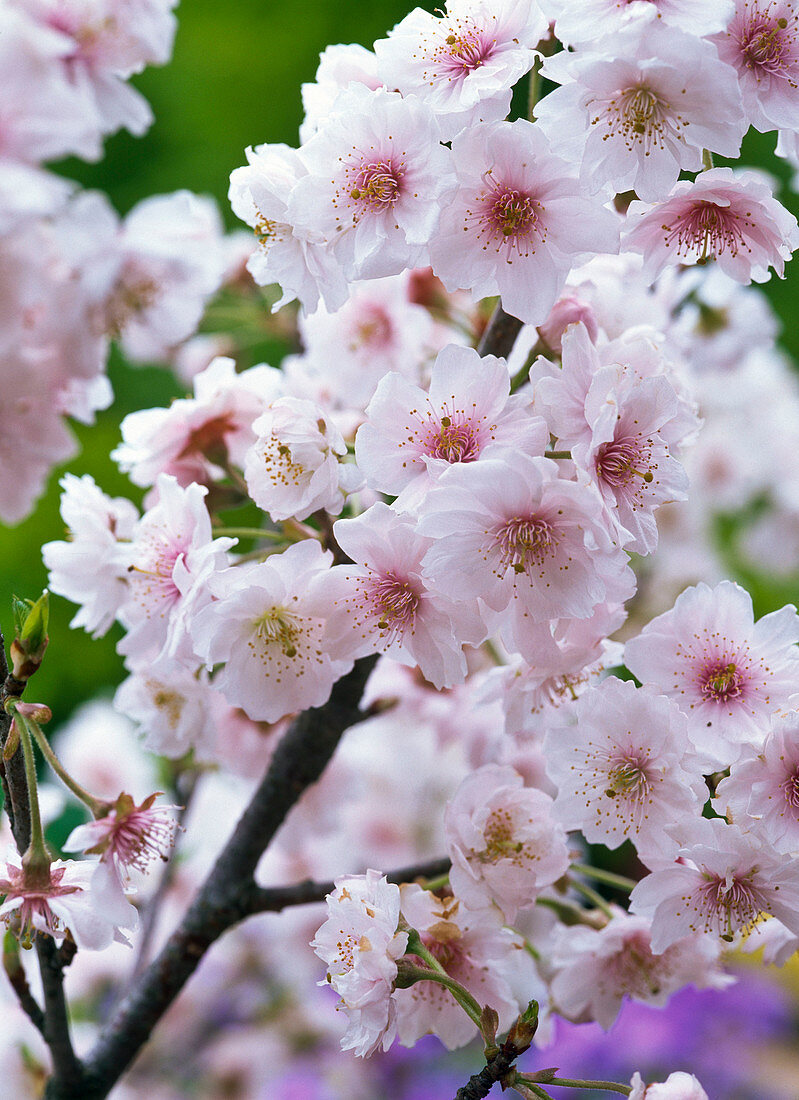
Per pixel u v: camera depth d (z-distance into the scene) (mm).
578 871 998
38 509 1561
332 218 939
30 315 896
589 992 993
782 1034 1250
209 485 991
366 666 977
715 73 903
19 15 869
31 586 1537
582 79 910
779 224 936
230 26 1961
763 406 1563
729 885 934
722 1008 1255
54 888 914
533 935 1146
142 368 1774
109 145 1937
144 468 990
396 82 938
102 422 1706
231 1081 1187
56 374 904
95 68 903
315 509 945
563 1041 1230
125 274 901
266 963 1214
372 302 1037
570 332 925
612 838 951
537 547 920
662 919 944
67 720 1575
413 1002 955
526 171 929
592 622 955
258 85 1954
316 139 934
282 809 989
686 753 940
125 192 1945
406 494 921
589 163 922
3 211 860
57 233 883
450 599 924
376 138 932
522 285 939
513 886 955
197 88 1948
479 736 1043
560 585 925
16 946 962
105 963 1163
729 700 949
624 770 947
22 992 967
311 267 949
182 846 1141
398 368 1038
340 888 922
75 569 988
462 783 958
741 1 921
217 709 1026
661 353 974
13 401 919
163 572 966
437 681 940
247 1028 1218
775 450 1566
